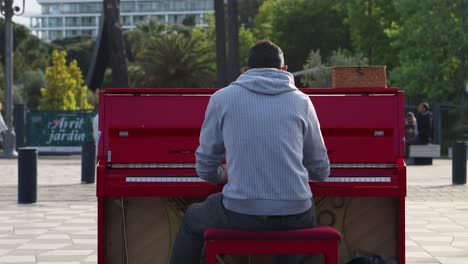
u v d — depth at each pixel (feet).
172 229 18.99
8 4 87.97
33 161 41.11
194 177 17.60
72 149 101.65
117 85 81.82
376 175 17.66
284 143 16.28
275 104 16.49
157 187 17.48
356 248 19.03
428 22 120.47
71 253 27.07
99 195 17.52
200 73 183.21
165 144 17.98
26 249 27.81
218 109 16.58
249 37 247.09
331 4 189.16
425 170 66.23
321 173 16.96
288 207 16.17
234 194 16.21
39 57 291.38
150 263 19.04
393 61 161.79
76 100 177.37
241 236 15.98
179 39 182.39
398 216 18.63
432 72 122.72
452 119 108.06
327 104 18.16
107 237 18.86
